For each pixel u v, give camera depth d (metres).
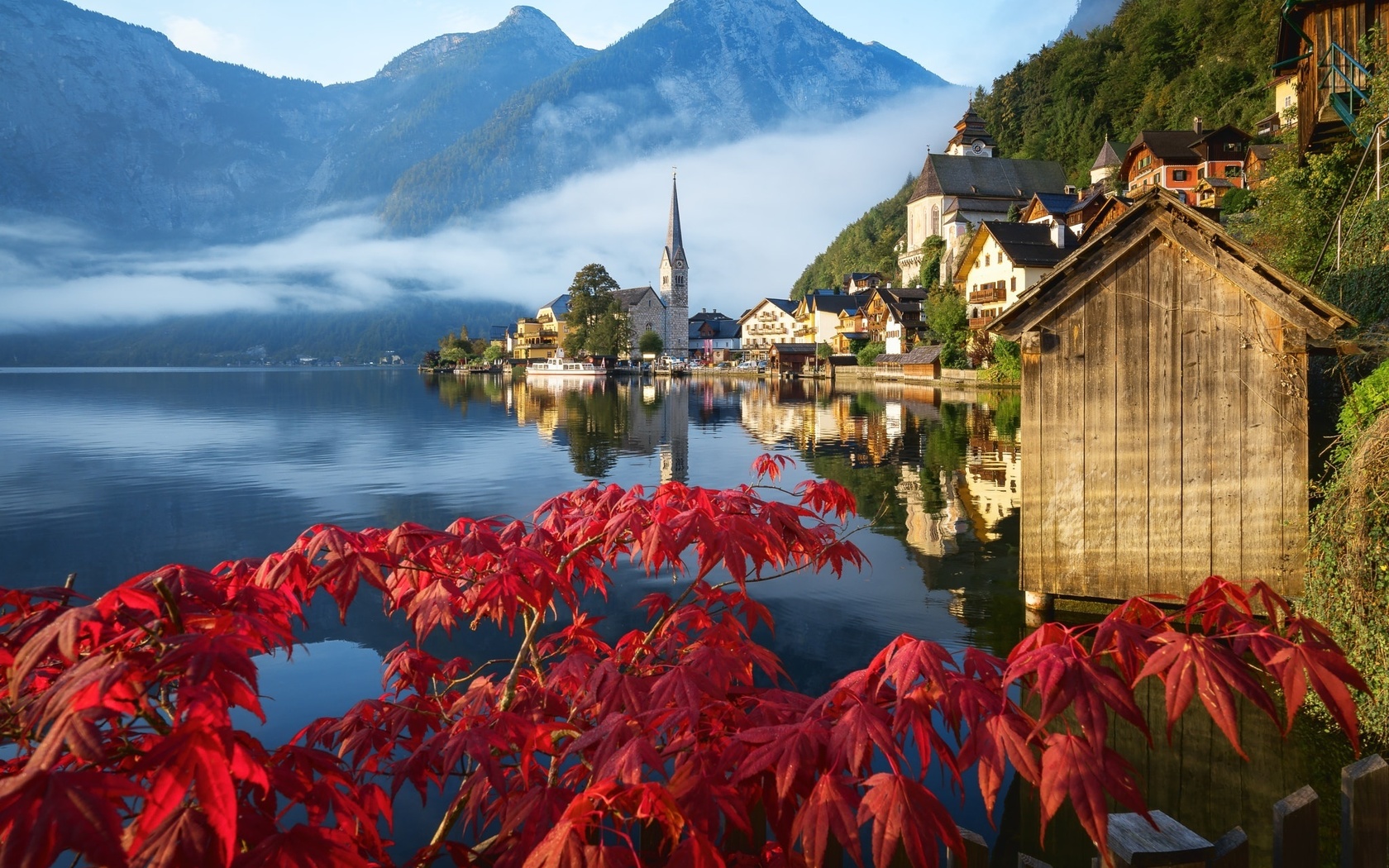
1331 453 10.27
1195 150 60.78
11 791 1.30
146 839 1.55
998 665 2.16
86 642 2.02
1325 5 16.11
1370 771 2.18
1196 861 2.06
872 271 134.12
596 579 3.45
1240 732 5.94
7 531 14.49
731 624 3.13
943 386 60.56
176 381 105.44
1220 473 7.90
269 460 23.84
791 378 98.69
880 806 1.69
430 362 190.62
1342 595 6.07
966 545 12.27
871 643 8.38
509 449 26.75
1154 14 104.06
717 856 1.78
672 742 2.15
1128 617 2.25
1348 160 17.67
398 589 3.11
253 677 1.67
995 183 99.38
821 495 3.62
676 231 158.50
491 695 3.09
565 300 152.12
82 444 28.42
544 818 2.19
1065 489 8.30
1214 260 7.80
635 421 37.88
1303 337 7.65
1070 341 8.23
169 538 13.88
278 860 1.70
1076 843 4.71
